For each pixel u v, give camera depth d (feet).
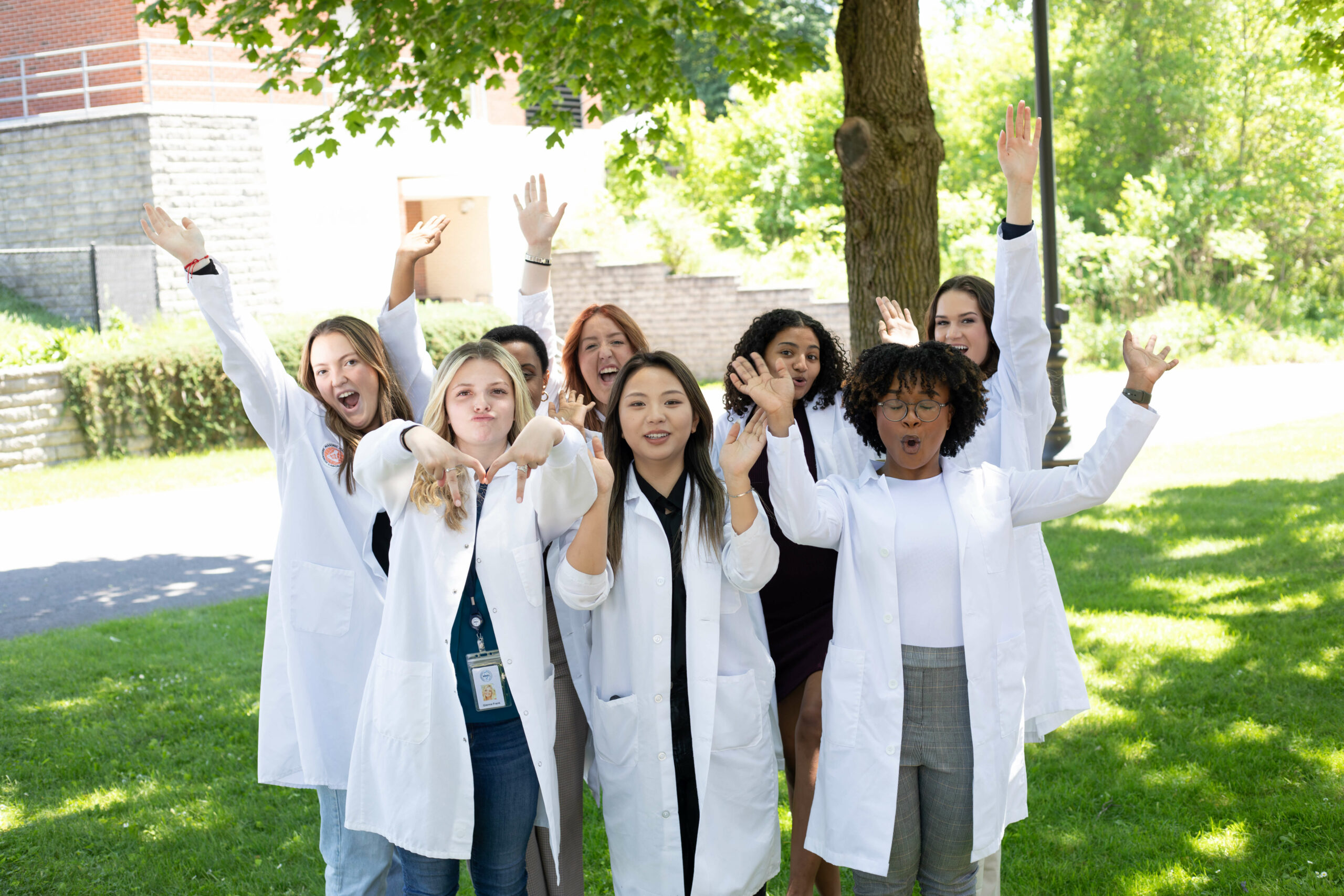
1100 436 9.32
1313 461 35.55
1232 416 47.96
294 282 57.06
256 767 15.31
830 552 10.76
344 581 10.40
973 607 8.93
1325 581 21.47
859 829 8.90
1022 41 93.25
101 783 14.83
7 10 59.88
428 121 25.41
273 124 55.67
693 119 89.25
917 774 9.19
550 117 25.49
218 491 38.29
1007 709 9.06
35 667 19.74
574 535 9.64
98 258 49.55
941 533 9.07
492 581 9.01
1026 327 10.98
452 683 8.91
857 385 9.40
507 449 9.59
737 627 9.71
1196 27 87.61
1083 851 12.07
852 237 21.38
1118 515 29.14
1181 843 12.10
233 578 27.14
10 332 45.62
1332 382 59.00
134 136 51.72
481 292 68.49
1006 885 11.52
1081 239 79.66
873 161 20.74
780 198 87.25
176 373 45.24
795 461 9.05
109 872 12.35
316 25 23.81
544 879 10.32
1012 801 9.25
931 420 9.03
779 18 95.66
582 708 10.28
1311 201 84.94
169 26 57.00
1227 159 87.66
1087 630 19.48
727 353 66.33
